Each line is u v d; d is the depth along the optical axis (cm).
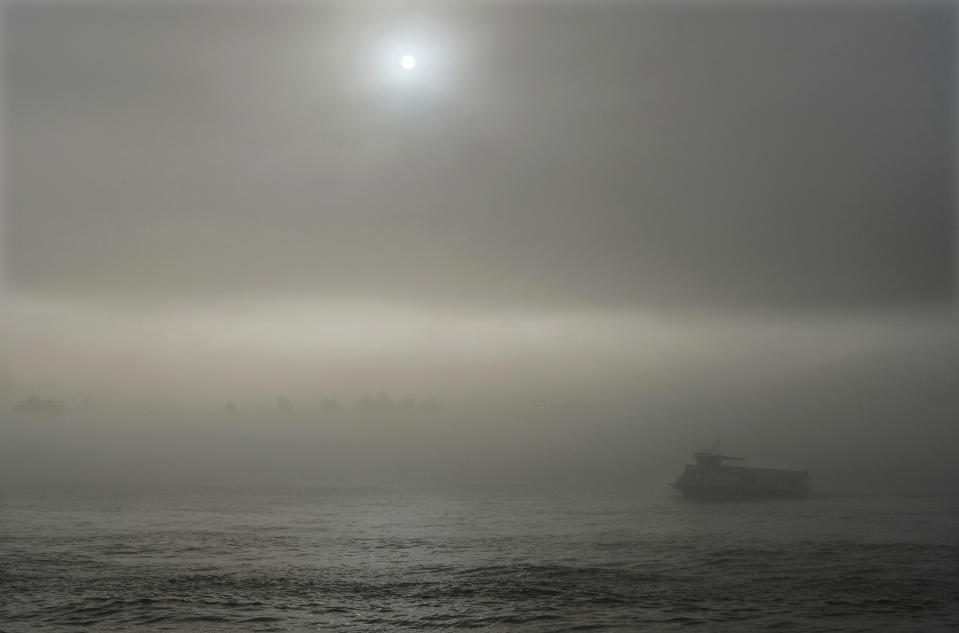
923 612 9281
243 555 14025
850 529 18000
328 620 9069
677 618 9056
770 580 11238
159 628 8619
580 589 10738
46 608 9450
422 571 12356
